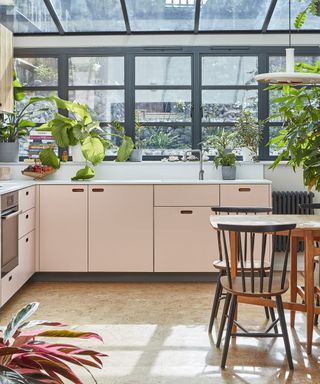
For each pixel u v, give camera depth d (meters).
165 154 6.11
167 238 5.31
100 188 5.30
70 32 5.99
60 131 5.64
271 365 3.10
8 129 5.92
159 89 6.08
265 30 5.92
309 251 3.35
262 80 3.33
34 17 5.88
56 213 5.31
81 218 5.31
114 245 5.32
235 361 3.16
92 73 6.09
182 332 3.72
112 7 5.68
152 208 5.30
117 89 6.08
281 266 5.74
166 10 5.71
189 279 5.39
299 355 3.26
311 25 5.90
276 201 5.88
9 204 4.39
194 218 5.29
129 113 6.09
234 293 3.11
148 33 5.99
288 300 4.52
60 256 5.33
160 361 3.17
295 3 5.59
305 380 2.87
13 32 6.00
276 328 3.60
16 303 4.52
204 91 6.09
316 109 4.11
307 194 5.87
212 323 3.71
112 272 5.38
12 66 5.44
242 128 5.82
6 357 1.35
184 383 2.84
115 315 4.15
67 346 1.51
